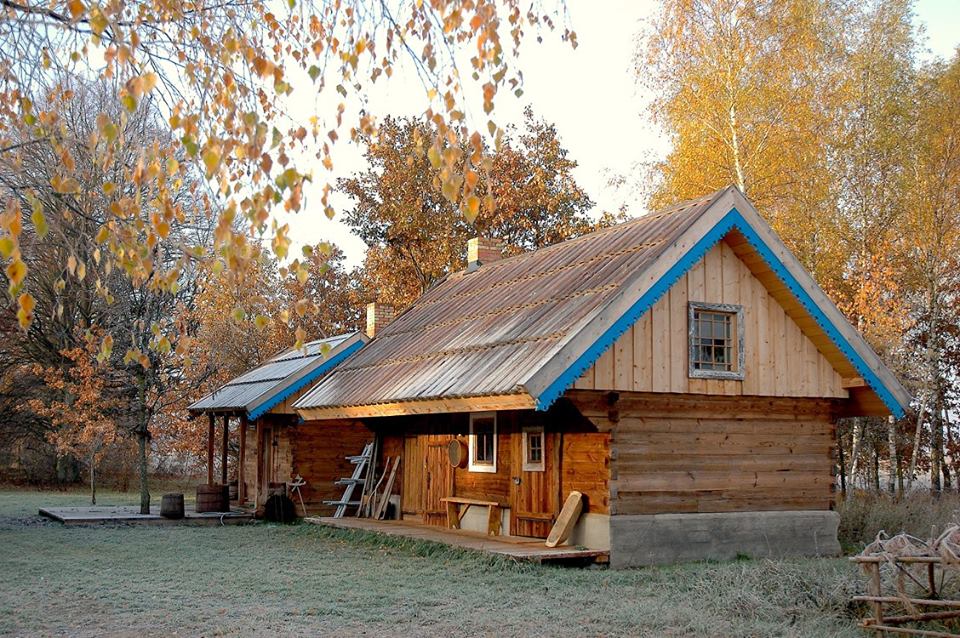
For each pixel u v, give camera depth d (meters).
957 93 27.61
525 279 18.70
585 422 15.23
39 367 25.61
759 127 27.12
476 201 6.49
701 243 14.71
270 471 24.12
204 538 18.77
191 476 41.38
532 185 39.00
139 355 7.47
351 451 24.06
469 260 23.81
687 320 15.04
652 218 17.05
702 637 9.66
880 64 28.47
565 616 10.61
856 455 26.77
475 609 11.09
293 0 7.09
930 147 27.61
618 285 14.46
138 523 22.00
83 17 6.88
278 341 38.00
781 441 16.30
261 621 10.27
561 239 38.31
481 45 6.70
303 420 22.88
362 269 43.31
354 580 13.13
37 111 7.24
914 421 31.38
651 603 11.23
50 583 12.71
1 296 20.75
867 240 28.19
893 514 18.89
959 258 29.11
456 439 18.86
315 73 7.07
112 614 10.64
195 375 25.58
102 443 26.39
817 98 27.70
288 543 17.92
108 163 6.63
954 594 10.13
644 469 14.77
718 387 15.22
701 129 27.81
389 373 18.48
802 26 26.88
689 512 15.12
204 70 7.25
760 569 12.30
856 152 28.42
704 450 15.41
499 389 13.52
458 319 19.03
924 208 27.72
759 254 15.38
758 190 27.44
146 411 23.88
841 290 28.31
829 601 10.70
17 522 22.20
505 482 17.19
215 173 6.25
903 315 26.50
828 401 16.95
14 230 5.65
